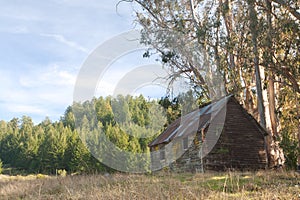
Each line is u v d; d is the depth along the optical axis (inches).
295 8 607.2
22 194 392.2
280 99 769.6
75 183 410.9
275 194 289.0
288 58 650.2
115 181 386.0
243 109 642.2
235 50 738.2
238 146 620.7
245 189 322.3
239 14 751.1
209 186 332.2
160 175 443.2
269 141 687.7
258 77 724.7
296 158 672.4
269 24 660.1
